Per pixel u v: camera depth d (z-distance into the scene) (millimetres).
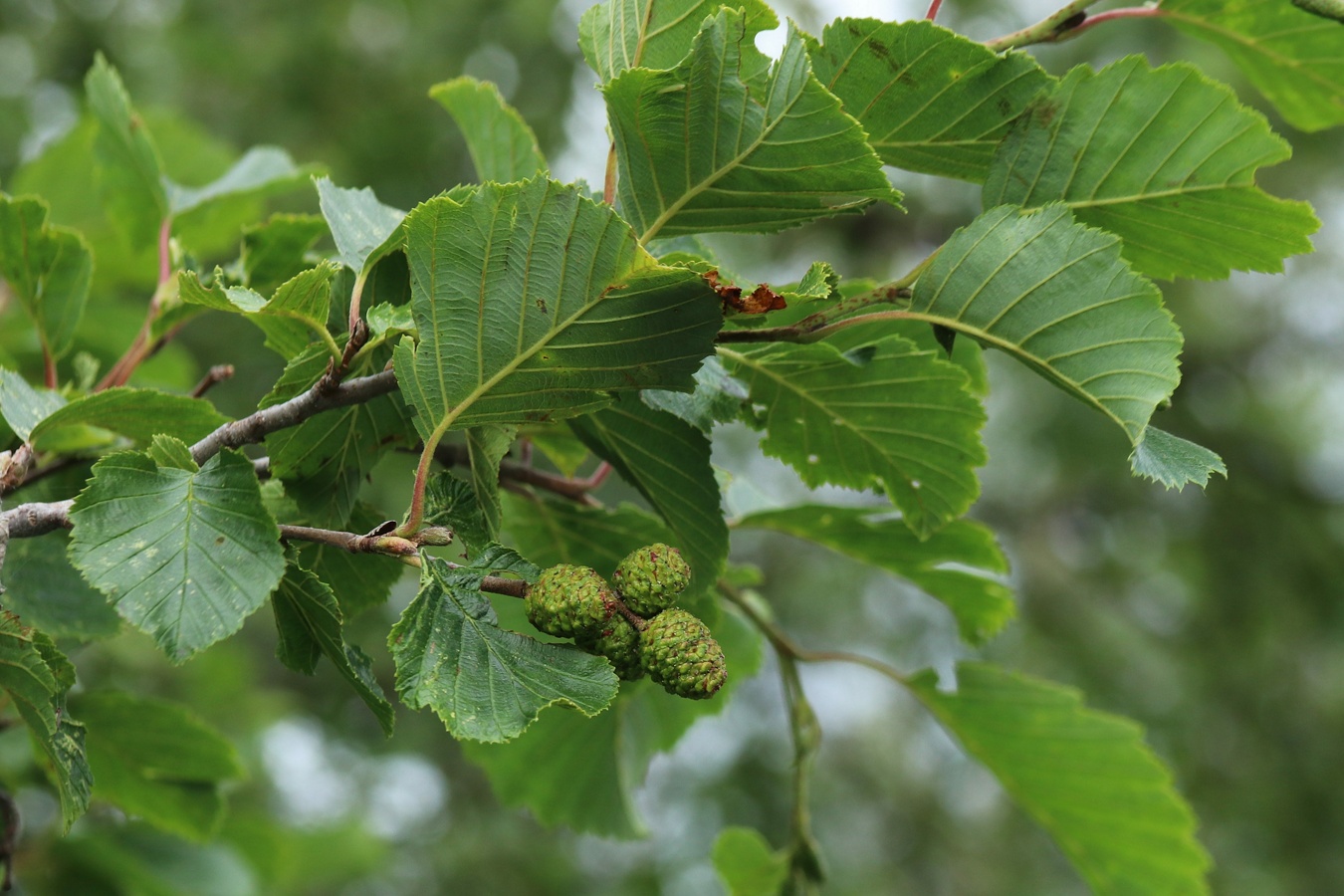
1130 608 3168
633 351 789
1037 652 2971
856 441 873
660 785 3145
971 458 865
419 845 2719
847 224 2926
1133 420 796
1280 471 3088
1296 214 816
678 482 856
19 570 871
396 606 2203
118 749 930
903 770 3295
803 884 959
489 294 781
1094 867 1048
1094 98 817
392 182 2609
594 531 917
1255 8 864
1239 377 3152
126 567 774
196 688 1487
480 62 2672
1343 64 869
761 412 874
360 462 843
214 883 1062
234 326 2271
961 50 811
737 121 796
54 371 901
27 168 1249
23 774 1062
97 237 1102
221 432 800
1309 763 2887
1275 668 2990
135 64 2375
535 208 774
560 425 904
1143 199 825
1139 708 2889
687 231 817
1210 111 812
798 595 3182
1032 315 807
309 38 2578
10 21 2266
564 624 784
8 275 889
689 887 2990
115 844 1047
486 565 792
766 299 787
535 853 2711
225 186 970
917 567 951
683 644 781
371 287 841
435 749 2838
